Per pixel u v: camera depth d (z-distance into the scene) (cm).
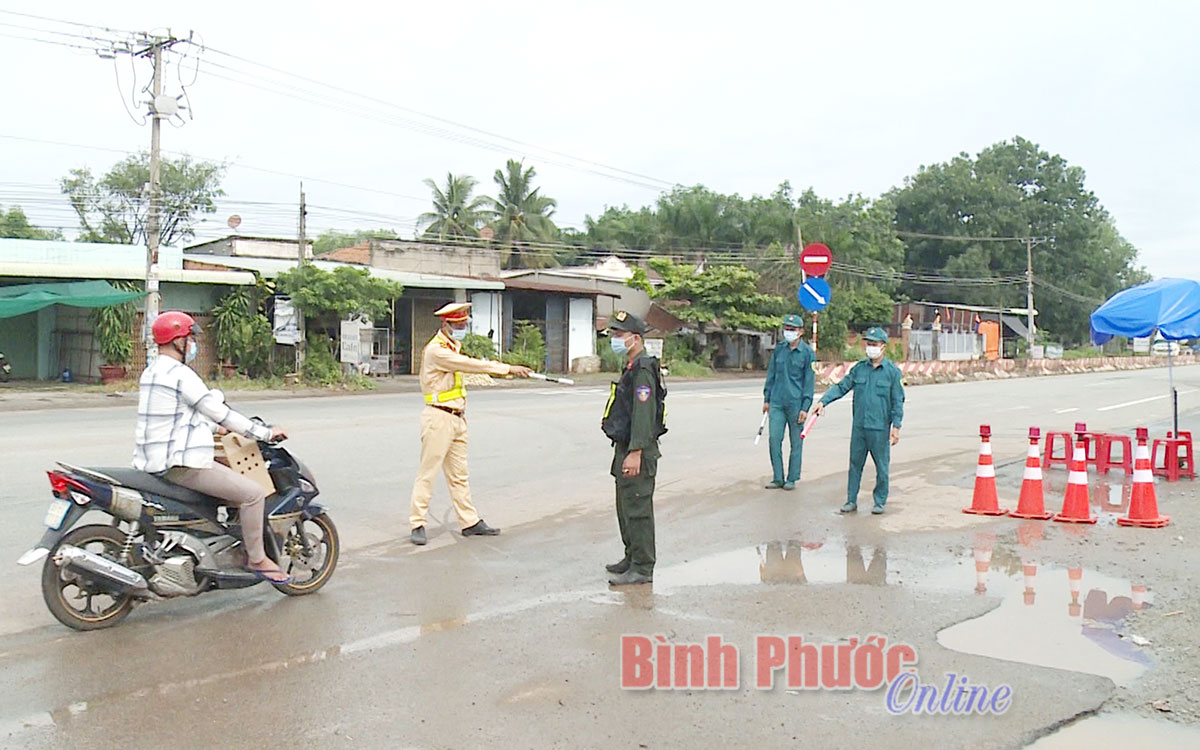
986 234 7469
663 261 4719
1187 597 657
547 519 917
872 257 6681
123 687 486
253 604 632
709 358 4534
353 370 2927
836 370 3488
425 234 5716
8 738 425
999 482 1143
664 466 1253
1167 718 460
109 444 1323
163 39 2516
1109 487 1109
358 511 939
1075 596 659
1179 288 1128
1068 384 3650
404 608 626
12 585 671
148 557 578
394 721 446
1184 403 2538
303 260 3055
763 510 961
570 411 1962
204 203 5044
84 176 4922
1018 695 485
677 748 422
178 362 589
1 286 2602
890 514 941
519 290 3744
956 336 6331
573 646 553
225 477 589
